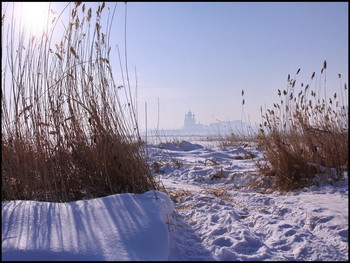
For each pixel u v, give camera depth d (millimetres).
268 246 2508
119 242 2205
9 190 3068
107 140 3492
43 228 2379
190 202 3520
